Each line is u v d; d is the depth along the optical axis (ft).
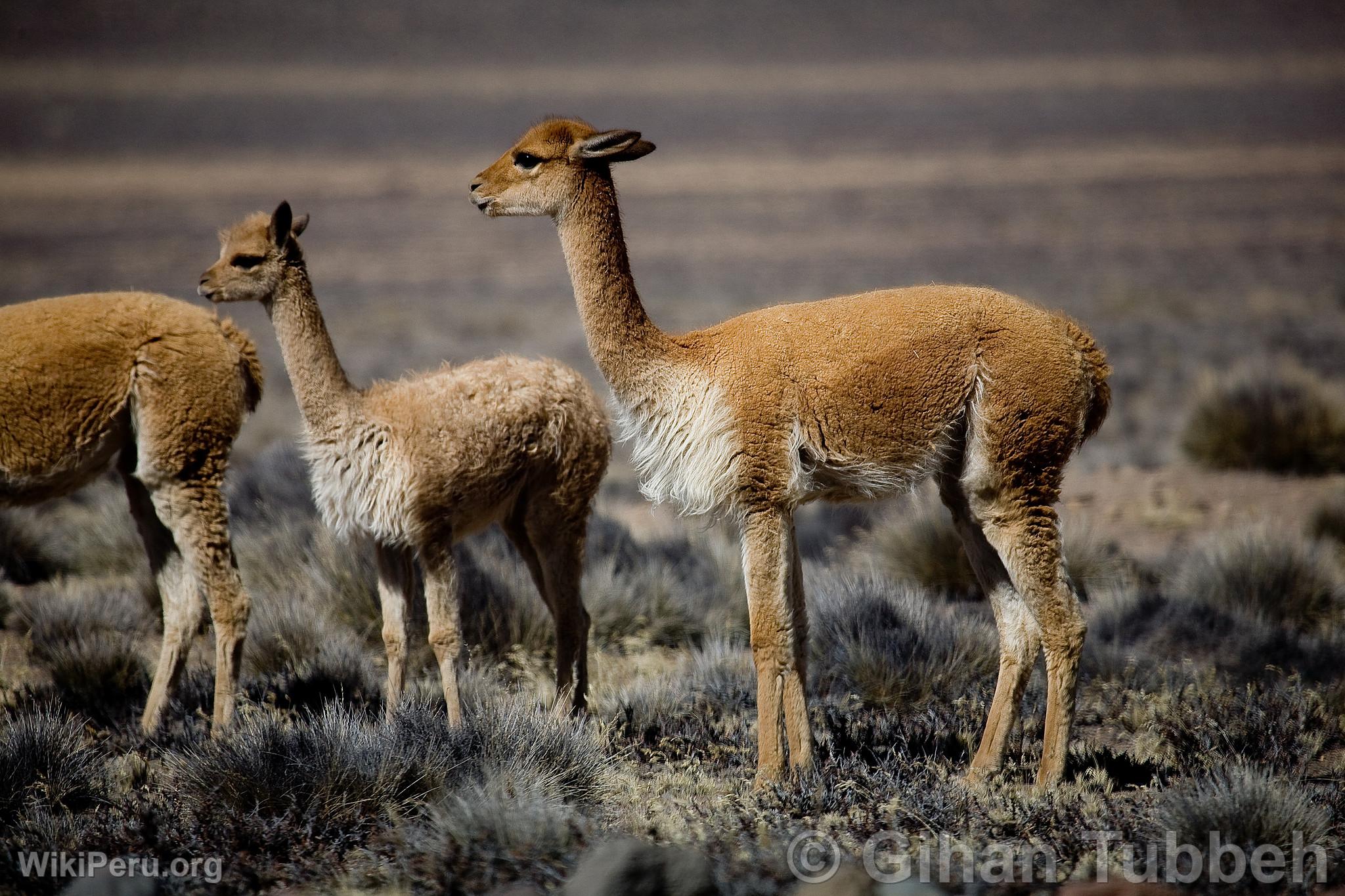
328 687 86.69
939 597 114.01
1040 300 471.62
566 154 74.49
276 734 69.10
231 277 80.84
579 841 59.21
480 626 99.14
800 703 72.13
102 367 79.87
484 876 56.49
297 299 81.87
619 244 74.74
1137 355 342.64
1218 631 100.83
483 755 69.00
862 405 70.85
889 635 91.97
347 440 81.35
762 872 55.67
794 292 510.99
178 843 62.23
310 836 62.90
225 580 82.33
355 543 89.45
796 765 71.20
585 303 74.43
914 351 70.74
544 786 65.36
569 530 87.86
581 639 87.15
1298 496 151.43
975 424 71.41
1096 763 74.08
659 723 82.12
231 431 83.25
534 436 85.30
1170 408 260.21
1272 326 392.68
